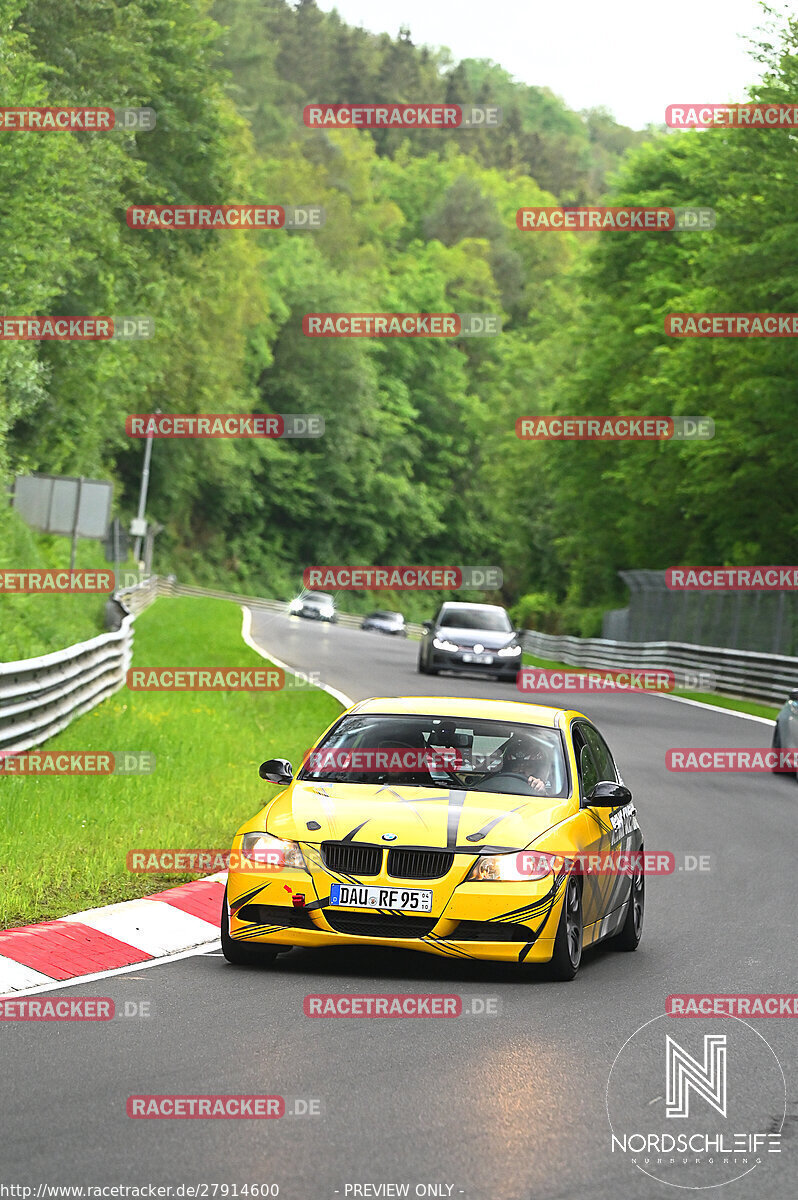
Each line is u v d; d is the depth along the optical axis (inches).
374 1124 464.1
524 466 6835.6
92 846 946.7
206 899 845.2
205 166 3951.8
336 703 2150.6
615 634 4439.0
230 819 1109.1
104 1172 411.5
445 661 2751.0
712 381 3865.7
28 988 644.7
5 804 1031.0
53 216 2664.9
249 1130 453.7
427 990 671.1
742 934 854.5
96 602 3329.2
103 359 3437.5
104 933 740.0
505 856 695.7
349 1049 557.6
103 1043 555.2
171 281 4222.4
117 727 1576.0
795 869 1095.0
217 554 7731.3
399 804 726.5
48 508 2623.0
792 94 3590.1
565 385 4911.4
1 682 1238.3
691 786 1563.7
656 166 4808.1
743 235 3676.2
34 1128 448.8
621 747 1878.7
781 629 2923.2
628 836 824.9
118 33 3430.1
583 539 5022.1
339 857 697.0
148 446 5433.1
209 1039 565.0
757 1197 415.5
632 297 4658.0
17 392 2721.5
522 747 784.3
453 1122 469.7
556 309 7657.5
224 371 5964.6
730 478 3838.6
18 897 772.6
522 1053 562.6
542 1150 446.0
